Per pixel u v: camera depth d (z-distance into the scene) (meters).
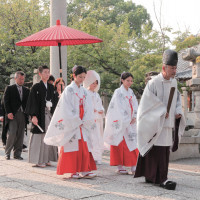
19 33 16.02
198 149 7.49
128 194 3.75
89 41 5.71
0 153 7.31
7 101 6.39
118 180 4.57
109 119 5.32
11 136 6.37
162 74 4.23
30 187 4.02
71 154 4.52
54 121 4.54
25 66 14.81
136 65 10.34
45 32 5.16
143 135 4.16
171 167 6.17
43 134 5.53
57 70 7.34
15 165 5.71
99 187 4.09
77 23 12.59
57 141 4.52
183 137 7.18
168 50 4.19
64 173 4.67
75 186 4.12
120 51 11.47
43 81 5.65
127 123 5.20
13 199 3.46
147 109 4.15
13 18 15.95
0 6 15.83
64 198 3.52
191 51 7.64
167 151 4.28
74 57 11.41
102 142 6.16
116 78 11.76
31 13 16.36
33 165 5.59
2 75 14.90
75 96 4.56
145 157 4.37
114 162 5.16
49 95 5.63
